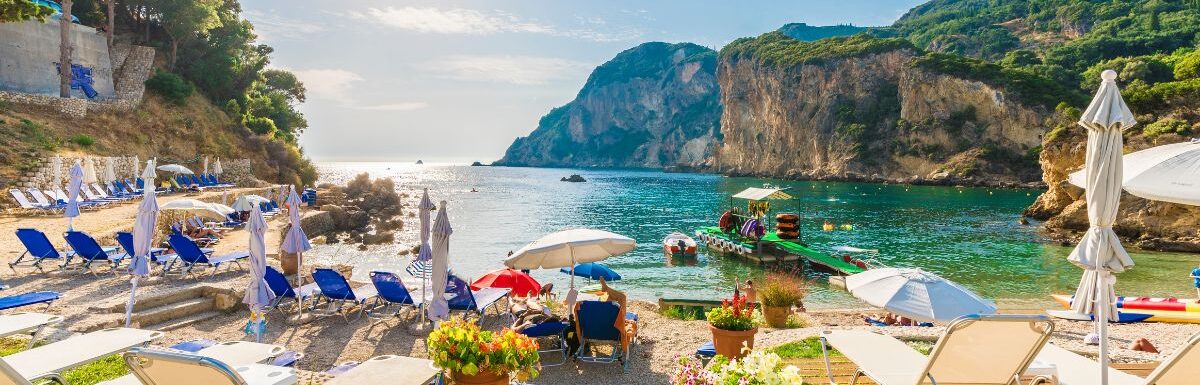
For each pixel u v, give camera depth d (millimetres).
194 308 10977
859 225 43344
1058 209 44281
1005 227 41562
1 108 32719
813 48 138000
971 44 164500
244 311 11391
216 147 46656
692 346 9312
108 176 28797
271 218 30609
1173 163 6102
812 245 33469
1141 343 9117
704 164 196375
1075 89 109188
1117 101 5477
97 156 32719
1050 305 18750
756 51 152375
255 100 62969
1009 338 4918
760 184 108812
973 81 104125
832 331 6645
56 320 6980
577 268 16984
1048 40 153500
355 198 50562
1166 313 11555
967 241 34844
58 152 30281
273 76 74312
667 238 30859
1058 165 43188
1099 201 5582
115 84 45875
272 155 53438
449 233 9992
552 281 21625
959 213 51875
